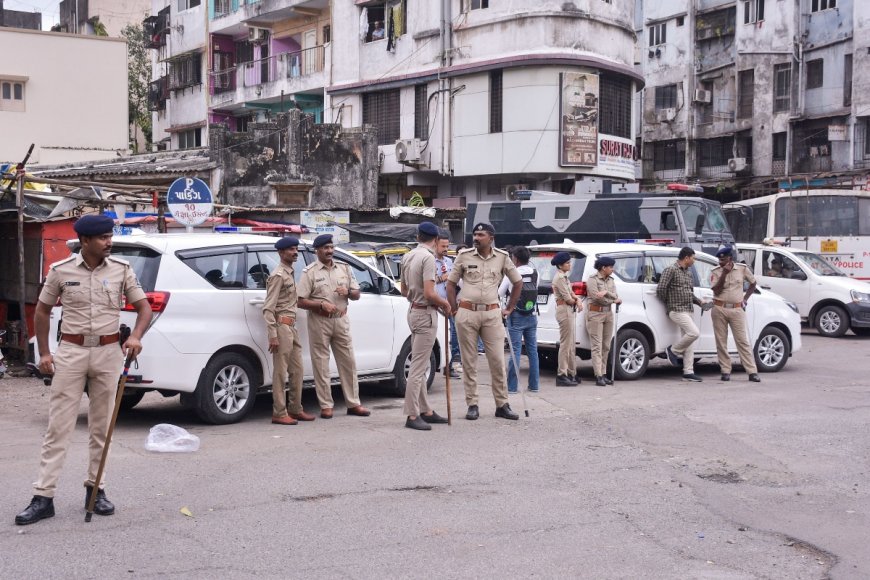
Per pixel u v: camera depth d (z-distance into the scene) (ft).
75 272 19.04
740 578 16.42
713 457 25.91
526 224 75.87
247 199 93.61
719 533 19.06
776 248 69.51
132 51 165.27
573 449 26.71
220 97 131.95
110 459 24.73
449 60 97.60
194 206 45.19
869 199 76.13
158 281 28.37
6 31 110.01
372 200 99.55
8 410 32.86
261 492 21.49
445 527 19.04
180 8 141.08
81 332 19.02
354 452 25.88
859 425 30.66
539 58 89.97
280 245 29.53
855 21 112.37
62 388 18.93
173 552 17.20
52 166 87.92
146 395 37.60
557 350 41.29
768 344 45.83
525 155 91.76
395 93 104.53
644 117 141.69
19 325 43.14
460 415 32.19
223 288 29.86
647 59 141.59
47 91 112.57
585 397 36.47
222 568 16.39
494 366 31.24
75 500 20.57
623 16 97.50
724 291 41.63
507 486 22.44
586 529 19.10
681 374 44.73
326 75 112.37
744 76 128.16
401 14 102.99
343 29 109.81
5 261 44.98
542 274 42.06
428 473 23.53
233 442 27.14
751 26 126.72
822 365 49.06
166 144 150.20
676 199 68.49
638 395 37.09
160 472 23.27
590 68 92.68
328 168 97.04
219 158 92.12
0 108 109.91
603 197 72.54
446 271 42.73
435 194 103.91
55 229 42.60
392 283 36.32
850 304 64.90
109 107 116.26
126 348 19.52
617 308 40.04
